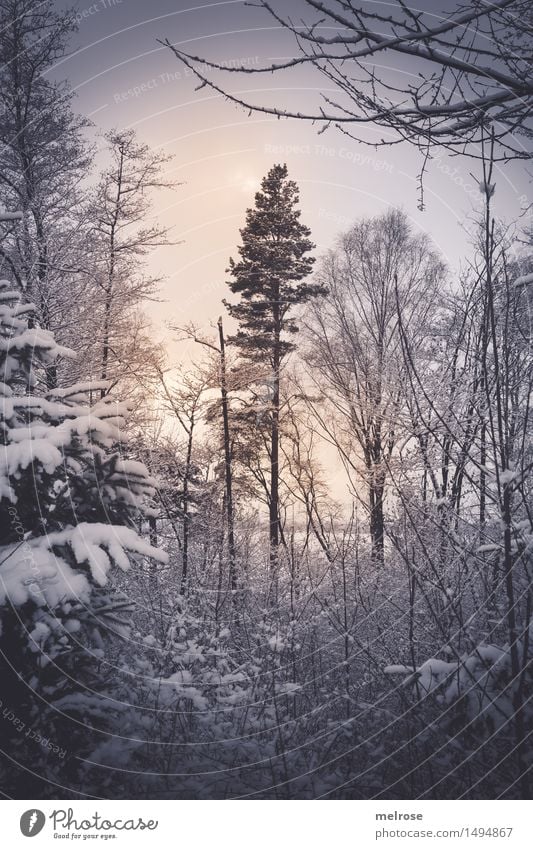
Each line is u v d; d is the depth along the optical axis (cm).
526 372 403
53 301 1022
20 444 391
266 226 1866
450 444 496
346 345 1355
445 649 412
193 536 845
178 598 575
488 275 340
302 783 396
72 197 1128
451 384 567
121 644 465
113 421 440
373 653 506
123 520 443
